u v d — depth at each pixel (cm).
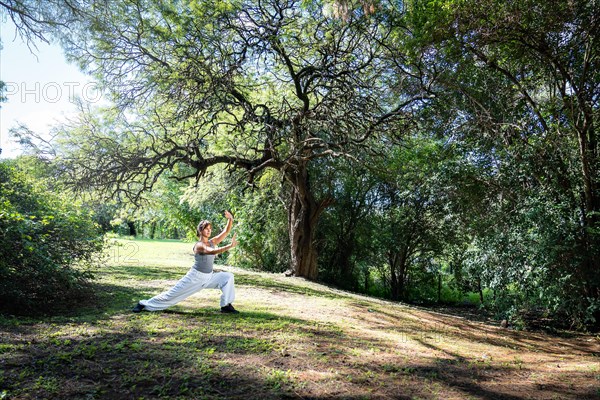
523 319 1322
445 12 1148
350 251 2169
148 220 2884
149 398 385
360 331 800
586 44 1208
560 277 1159
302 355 564
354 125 1456
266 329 699
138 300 851
